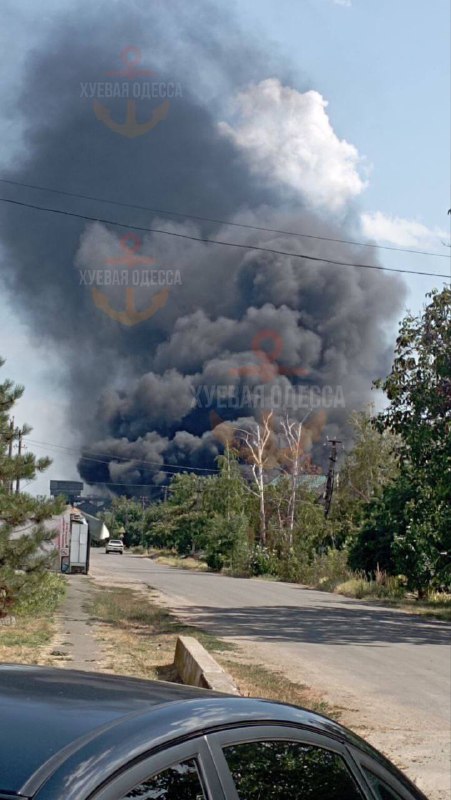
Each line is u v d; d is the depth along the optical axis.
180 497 99.06
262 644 19.61
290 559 58.00
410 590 38.59
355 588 40.47
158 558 95.38
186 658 13.75
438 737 11.08
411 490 40.75
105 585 39.25
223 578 53.06
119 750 2.31
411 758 9.95
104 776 2.21
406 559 36.62
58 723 2.42
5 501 18.09
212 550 66.81
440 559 35.94
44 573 18.88
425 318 27.77
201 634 20.45
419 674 16.22
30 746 2.26
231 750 2.62
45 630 18.92
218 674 11.55
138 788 2.27
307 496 66.81
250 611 28.45
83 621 21.86
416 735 11.16
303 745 2.90
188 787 2.40
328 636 21.78
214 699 2.89
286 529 64.25
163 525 100.88
